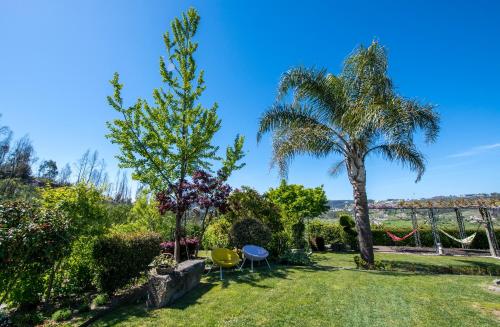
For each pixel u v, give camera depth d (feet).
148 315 13.94
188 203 28.48
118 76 26.40
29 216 13.46
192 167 30.58
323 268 28.58
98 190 19.07
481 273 28.12
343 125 32.14
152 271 17.69
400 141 26.86
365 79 31.76
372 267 29.58
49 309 14.62
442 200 54.85
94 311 14.16
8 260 11.16
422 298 16.75
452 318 13.41
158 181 29.25
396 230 66.39
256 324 12.75
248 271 25.68
